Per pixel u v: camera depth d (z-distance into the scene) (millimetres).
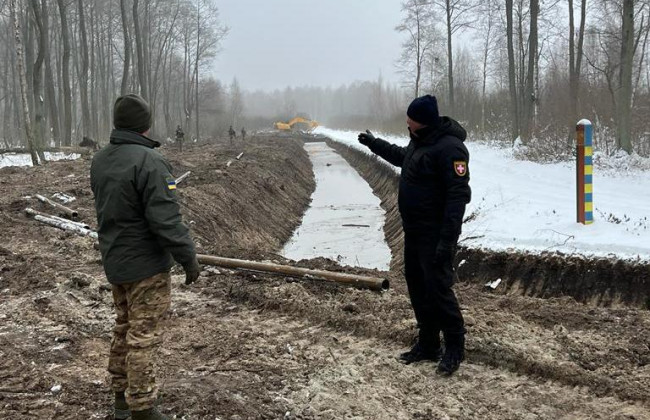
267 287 7039
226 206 14664
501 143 26500
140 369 3451
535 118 25766
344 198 22484
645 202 11617
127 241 3410
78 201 12930
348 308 6184
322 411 4168
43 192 13477
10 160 24594
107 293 6945
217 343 5449
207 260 7953
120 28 47344
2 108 58875
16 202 12070
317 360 5062
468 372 4762
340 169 33344
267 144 38969
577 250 8070
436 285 4527
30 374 4680
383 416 4117
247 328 5891
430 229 4504
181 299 6859
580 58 22531
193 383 4504
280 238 15617
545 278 8047
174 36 51594
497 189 13500
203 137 60688
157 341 3531
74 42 46469
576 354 4906
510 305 6441
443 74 43562
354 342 5480
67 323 5922
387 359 5043
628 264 7438
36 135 22688
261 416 4051
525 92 28656
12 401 4199
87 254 8875
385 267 12188
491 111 33156
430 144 4426
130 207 3377
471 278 8766
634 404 4145
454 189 4289
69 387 4438
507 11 24688
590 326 5691
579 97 24188
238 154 25938
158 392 4281
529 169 17844
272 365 4938
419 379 4668
